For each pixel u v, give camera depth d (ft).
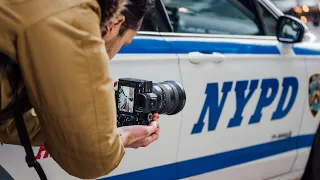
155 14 9.07
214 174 9.95
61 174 7.61
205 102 9.45
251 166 10.70
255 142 10.66
